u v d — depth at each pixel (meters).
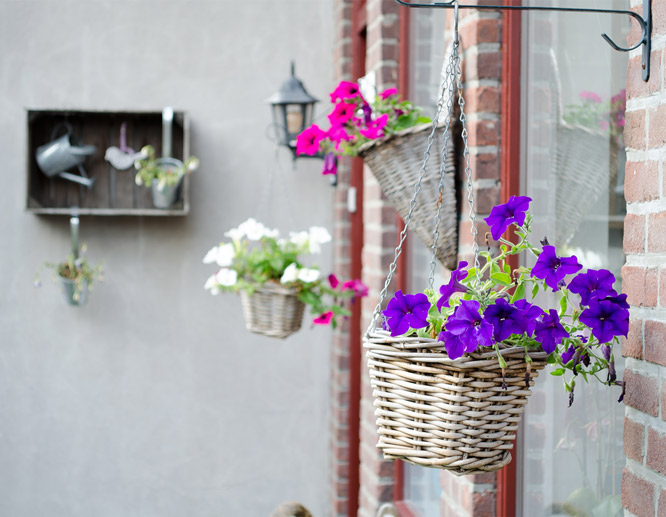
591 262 1.71
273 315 2.84
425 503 2.67
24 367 3.79
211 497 3.87
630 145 1.38
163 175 3.54
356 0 3.58
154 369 3.85
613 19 1.65
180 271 3.86
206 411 3.87
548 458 1.88
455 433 1.22
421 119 2.14
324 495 3.92
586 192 1.73
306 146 2.29
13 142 3.76
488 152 2.00
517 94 1.99
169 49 3.83
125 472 3.84
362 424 3.28
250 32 3.88
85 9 3.79
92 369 3.82
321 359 3.93
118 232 3.83
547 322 1.22
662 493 1.27
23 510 3.79
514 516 2.01
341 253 3.74
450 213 2.00
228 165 3.86
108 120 3.78
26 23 3.77
